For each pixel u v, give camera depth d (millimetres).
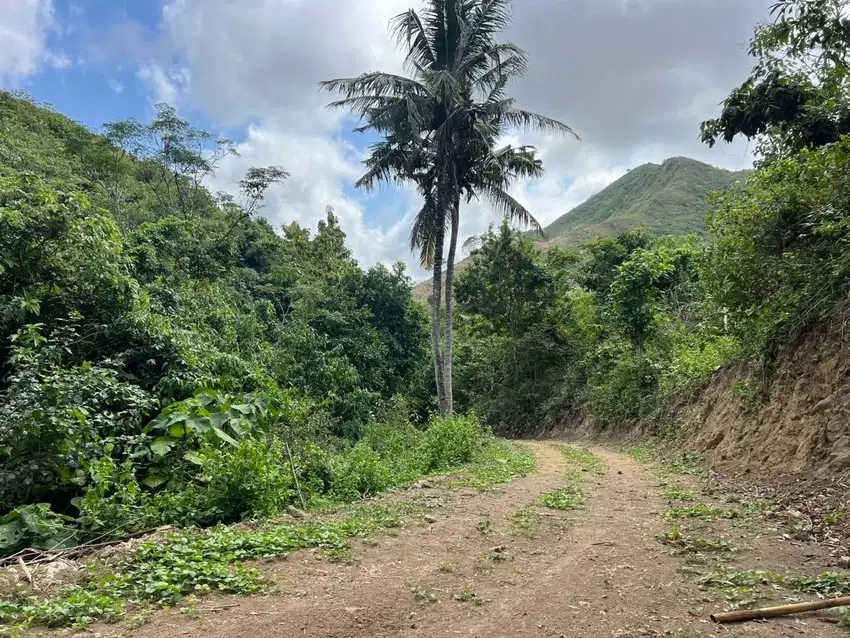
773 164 10180
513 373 31359
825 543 5129
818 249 8961
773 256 9852
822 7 8555
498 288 30453
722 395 12727
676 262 20578
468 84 17812
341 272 33594
